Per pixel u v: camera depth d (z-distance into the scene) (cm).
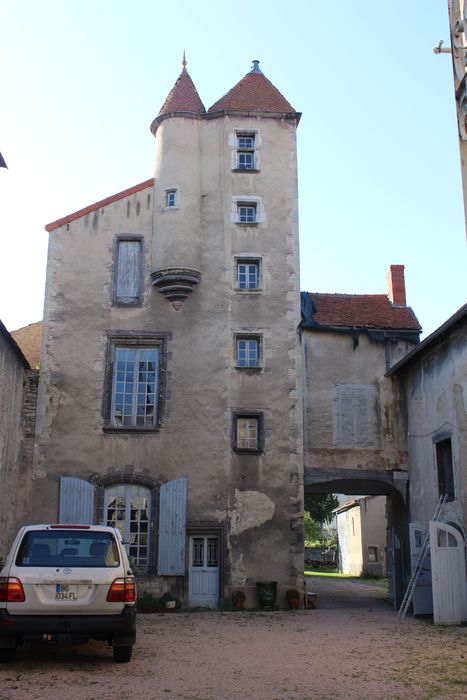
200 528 1853
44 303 1992
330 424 1970
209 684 800
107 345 1973
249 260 2047
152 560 1838
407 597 1645
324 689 782
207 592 1833
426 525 1772
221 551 1842
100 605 860
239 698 733
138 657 973
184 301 2006
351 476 1936
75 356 1961
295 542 1856
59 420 1914
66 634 843
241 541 1852
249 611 1753
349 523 4062
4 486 1730
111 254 2041
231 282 2023
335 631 1323
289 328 2002
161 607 1773
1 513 1702
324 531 5384
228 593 1816
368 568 3597
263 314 2008
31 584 852
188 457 1900
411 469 1919
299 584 1833
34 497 1862
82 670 860
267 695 748
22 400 1908
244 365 1981
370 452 1961
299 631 1323
